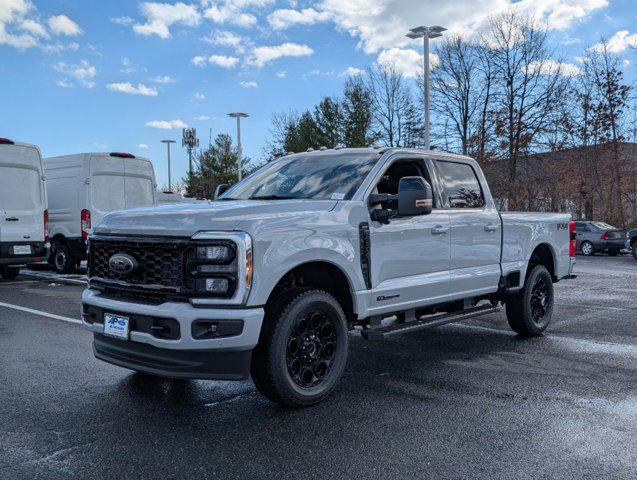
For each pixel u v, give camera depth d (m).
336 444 3.66
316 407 4.37
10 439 3.72
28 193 12.47
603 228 26.09
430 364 5.68
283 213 4.32
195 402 4.47
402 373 5.34
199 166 57.56
